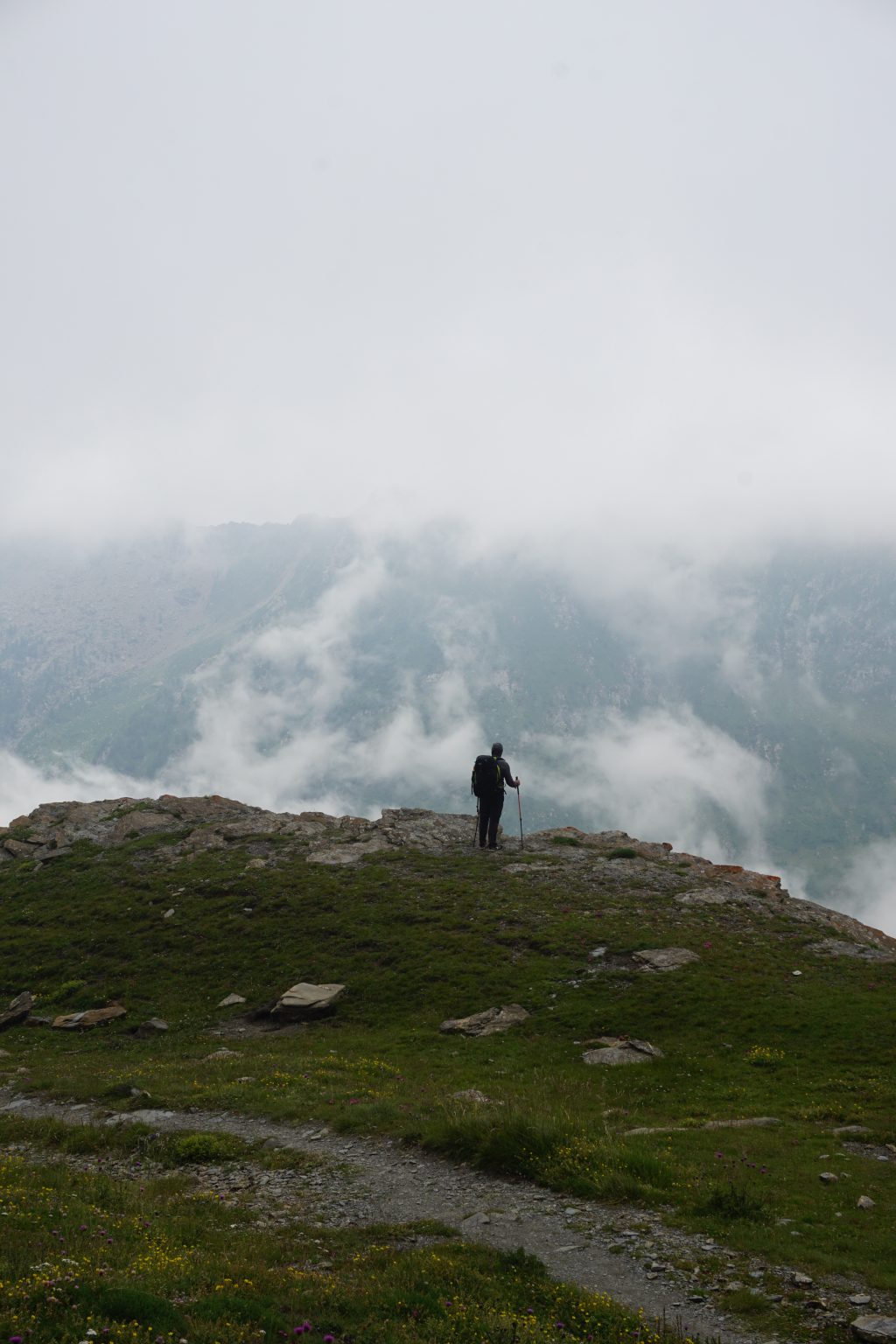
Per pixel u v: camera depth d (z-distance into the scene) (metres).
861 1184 15.70
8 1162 17.48
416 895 42.41
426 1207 15.44
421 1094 22.88
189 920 41.56
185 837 53.09
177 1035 31.59
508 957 35.47
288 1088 23.31
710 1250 13.39
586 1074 24.80
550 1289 11.88
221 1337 9.41
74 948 40.06
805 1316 11.30
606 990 31.81
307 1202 15.67
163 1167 17.95
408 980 34.41
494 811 49.75
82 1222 13.25
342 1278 11.98
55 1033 32.91
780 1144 18.08
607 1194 15.72
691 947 34.94
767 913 39.72
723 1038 26.86
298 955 37.56
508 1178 16.88
